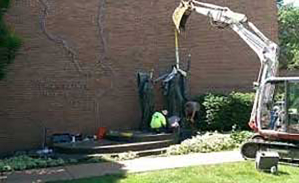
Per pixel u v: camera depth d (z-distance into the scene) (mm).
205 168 12172
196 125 18172
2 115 15984
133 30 18141
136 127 17969
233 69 20078
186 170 11953
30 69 16375
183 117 17812
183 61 19125
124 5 17969
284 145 12969
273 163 11758
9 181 11406
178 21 18203
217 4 19812
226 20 15797
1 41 12203
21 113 16234
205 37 19562
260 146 13383
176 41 18922
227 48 19984
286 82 12992
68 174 12023
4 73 13383
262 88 13477
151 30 18500
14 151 16078
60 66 16828
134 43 18141
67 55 16953
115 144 15258
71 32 17047
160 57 18656
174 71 18078
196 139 15516
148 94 17641
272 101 13398
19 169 12938
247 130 18047
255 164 12336
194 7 17469
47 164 13391
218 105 18062
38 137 16438
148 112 17625
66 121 16875
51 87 16672
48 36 16656
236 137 15828
